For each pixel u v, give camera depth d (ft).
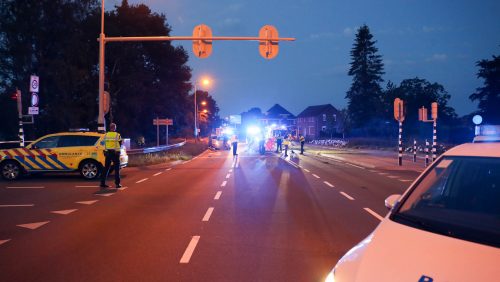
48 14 123.24
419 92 207.92
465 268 9.24
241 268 20.36
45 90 125.90
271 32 62.18
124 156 61.26
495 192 13.16
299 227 29.07
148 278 19.02
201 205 37.93
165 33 175.11
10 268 20.52
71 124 125.80
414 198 13.24
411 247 10.39
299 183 54.44
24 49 118.73
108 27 153.28
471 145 14.67
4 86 120.67
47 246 24.45
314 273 19.65
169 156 95.96
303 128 368.27
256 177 61.67
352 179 59.47
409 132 196.34
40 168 58.03
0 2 118.83
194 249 23.63
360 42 245.04
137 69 162.40
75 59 133.39
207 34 62.85
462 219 11.89
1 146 110.32
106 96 68.80
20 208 36.76
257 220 31.40
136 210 35.55
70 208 36.65
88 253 22.98
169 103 176.14
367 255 10.60
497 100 148.56
